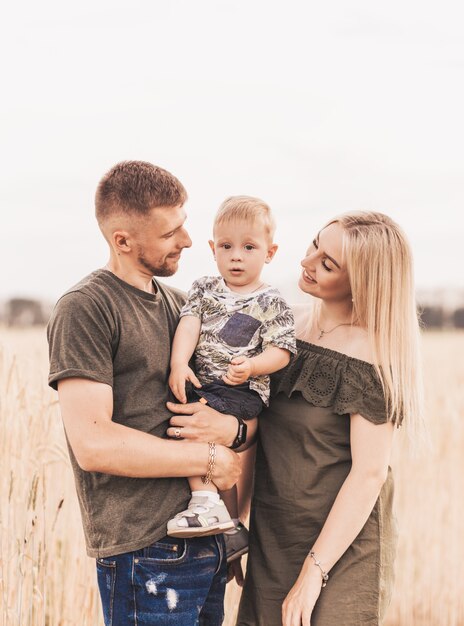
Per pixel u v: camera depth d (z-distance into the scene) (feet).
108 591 8.04
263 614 8.82
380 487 8.52
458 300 65.82
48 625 11.02
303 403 8.78
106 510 7.95
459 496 18.02
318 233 9.11
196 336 8.77
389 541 8.95
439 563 17.16
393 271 8.66
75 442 7.66
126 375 8.12
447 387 21.57
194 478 8.32
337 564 8.54
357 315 8.77
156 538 7.98
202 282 9.07
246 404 8.63
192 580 8.26
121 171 8.23
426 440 8.96
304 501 8.70
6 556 10.76
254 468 9.64
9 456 10.98
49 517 11.68
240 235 8.79
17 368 11.23
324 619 8.36
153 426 8.19
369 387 8.52
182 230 8.36
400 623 16.76
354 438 8.53
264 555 8.91
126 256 8.25
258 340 8.75
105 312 7.91
